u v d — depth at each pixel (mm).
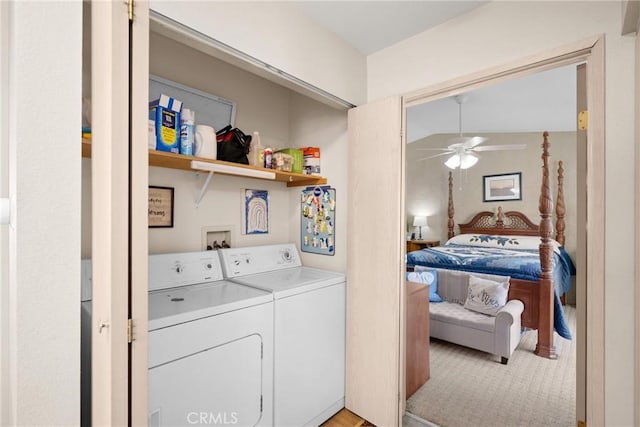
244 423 1524
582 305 1451
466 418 2068
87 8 1305
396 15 1771
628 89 1272
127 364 674
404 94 1967
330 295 2027
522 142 5168
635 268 1248
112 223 638
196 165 1623
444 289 3615
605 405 1319
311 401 1901
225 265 1997
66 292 736
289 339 1753
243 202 2297
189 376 1318
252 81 2363
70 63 744
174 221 1926
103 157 668
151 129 1494
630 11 1118
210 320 1391
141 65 697
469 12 1730
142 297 697
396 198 1893
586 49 1372
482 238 5125
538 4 1507
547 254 3006
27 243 684
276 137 2543
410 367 2299
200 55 2047
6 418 827
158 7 1173
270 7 1579
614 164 1299
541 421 2039
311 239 2449
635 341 1247
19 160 673
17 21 672
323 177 2371
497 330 2791
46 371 713
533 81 3109
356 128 2090
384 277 1943
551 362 2832
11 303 769
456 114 4352
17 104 670
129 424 693
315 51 1817
